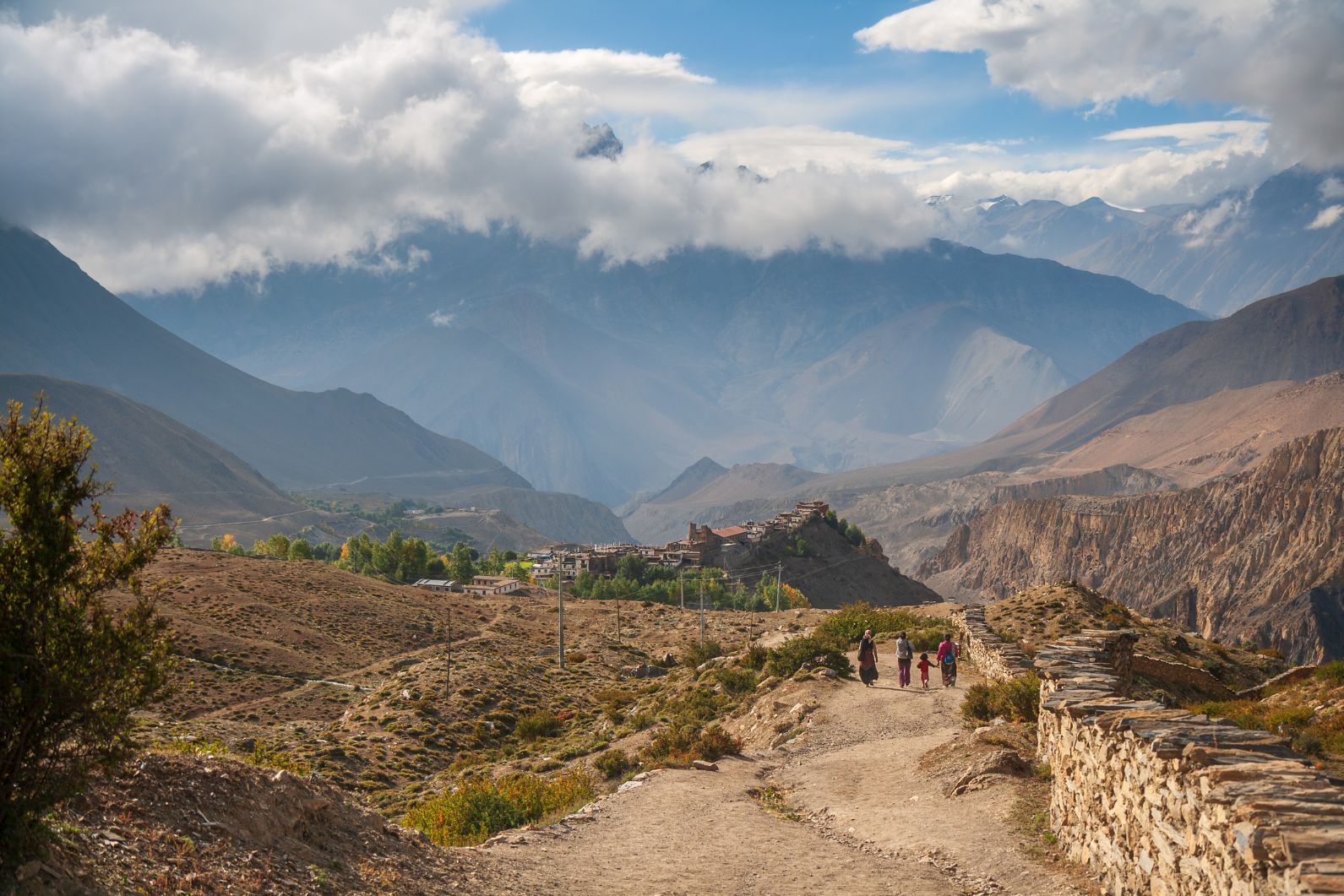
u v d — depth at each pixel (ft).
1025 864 54.65
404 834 52.60
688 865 56.49
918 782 78.79
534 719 214.07
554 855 57.26
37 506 33.73
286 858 42.83
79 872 34.19
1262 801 34.17
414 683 251.80
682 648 360.69
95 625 34.50
